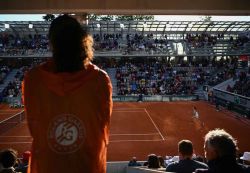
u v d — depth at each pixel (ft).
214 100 143.43
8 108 134.10
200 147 85.92
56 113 6.67
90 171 6.72
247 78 156.25
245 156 23.94
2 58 175.73
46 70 6.89
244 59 187.42
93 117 6.73
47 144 6.61
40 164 6.64
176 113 123.75
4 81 161.89
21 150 81.51
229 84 157.69
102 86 6.86
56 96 6.70
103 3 47.37
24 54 173.88
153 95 147.13
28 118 6.81
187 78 166.30
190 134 97.55
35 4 47.47
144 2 47.98
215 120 114.21
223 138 10.94
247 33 197.36
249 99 116.67
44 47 178.60
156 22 186.70
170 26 191.72
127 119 113.91
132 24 188.03
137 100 145.79
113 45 183.62
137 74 168.14
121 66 180.65
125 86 157.07
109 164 57.77
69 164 6.59
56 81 6.71
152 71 171.73
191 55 184.34
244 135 97.09
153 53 181.68
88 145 6.68
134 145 86.38
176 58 188.03
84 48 6.95
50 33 6.98
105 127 6.95
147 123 109.09
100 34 191.93
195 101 147.33
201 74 169.99
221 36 195.52
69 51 6.81
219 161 10.78
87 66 7.02
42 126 6.67
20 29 185.68
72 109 6.68
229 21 183.21
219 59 190.29
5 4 47.47
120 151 81.35
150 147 84.99
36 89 6.78
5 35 185.26
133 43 188.34
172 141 90.38
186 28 193.47
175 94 152.15
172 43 190.60
